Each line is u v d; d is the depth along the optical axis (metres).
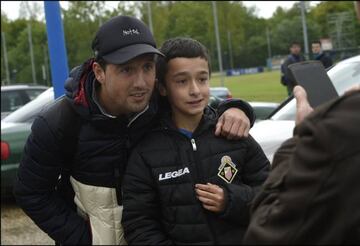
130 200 1.96
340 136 1.25
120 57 1.89
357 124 1.26
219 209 1.89
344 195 1.22
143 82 1.94
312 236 1.25
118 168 2.02
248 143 2.05
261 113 7.48
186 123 2.03
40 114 2.07
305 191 1.25
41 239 5.70
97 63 1.98
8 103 9.48
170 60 2.00
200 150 1.98
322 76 1.65
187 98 1.98
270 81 41.06
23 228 6.15
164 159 1.95
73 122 2.02
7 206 7.20
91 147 2.01
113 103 1.98
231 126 2.01
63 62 6.23
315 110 1.33
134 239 1.93
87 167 2.03
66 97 2.05
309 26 77.62
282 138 3.66
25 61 69.88
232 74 70.31
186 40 2.03
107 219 2.03
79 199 2.08
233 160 2.00
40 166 2.06
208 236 1.90
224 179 1.97
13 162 6.66
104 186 2.03
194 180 1.94
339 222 1.23
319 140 1.25
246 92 23.75
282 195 1.30
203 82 2.01
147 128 2.03
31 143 2.06
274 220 1.30
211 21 73.75
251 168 2.05
